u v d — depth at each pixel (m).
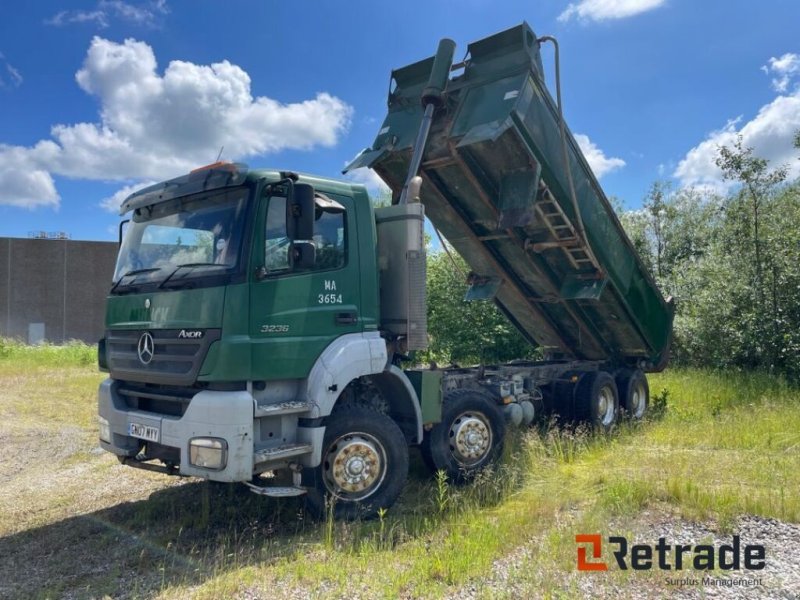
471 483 6.58
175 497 6.19
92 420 10.46
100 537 5.20
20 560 4.76
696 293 15.16
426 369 6.55
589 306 9.45
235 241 4.96
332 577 4.19
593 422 8.64
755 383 11.55
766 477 5.98
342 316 5.53
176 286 5.10
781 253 12.46
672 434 8.18
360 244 5.80
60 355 21.14
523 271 9.01
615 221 8.72
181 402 5.04
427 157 7.71
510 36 7.23
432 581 4.09
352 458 5.44
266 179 5.09
